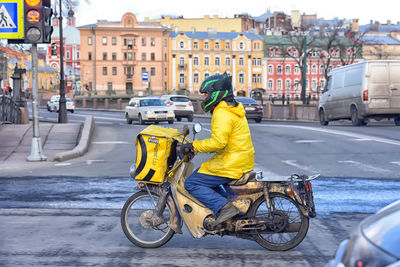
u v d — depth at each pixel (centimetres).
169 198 515
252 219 496
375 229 246
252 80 11525
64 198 825
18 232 606
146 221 527
